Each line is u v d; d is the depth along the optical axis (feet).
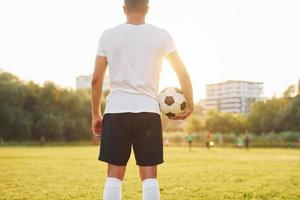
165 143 214.48
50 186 32.94
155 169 10.82
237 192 29.30
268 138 241.96
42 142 190.60
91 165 60.18
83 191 29.71
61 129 253.65
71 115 270.26
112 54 10.97
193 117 310.45
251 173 46.50
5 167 55.06
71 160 73.36
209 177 41.34
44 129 249.75
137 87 10.73
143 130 10.66
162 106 11.82
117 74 10.90
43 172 47.32
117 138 10.56
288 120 271.69
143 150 10.64
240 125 296.51
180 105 11.62
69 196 27.02
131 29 11.04
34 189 30.73
